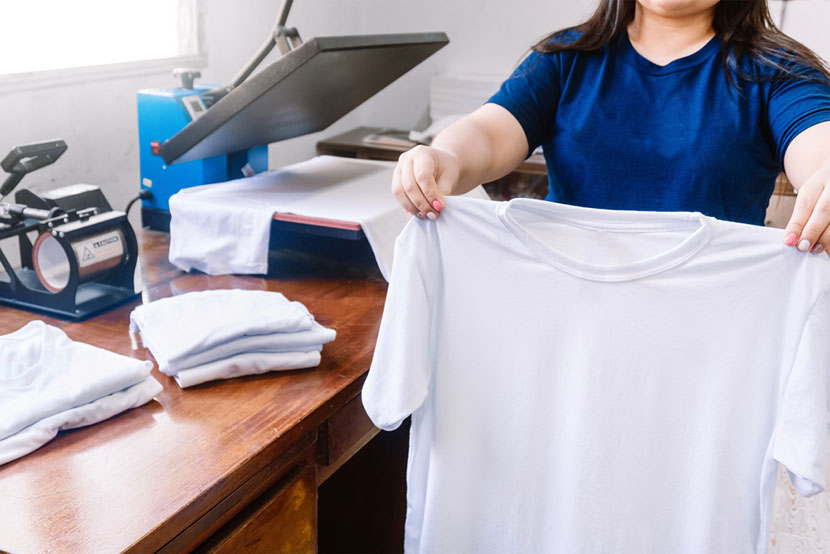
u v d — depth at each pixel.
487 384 1.18
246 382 1.39
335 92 1.93
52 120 2.13
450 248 1.14
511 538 1.23
